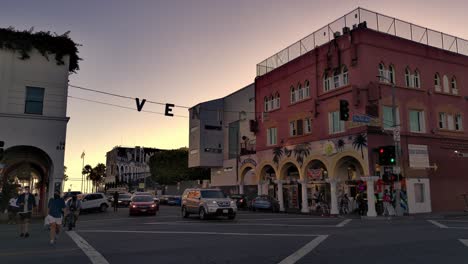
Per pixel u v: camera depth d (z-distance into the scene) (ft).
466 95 111.65
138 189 309.42
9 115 86.38
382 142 92.53
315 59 109.19
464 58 113.60
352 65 96.68
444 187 99.96
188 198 84.74
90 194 113.70
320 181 105.19
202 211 77.25
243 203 127.13
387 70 98.17
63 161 89.45
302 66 114.32
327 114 103.71
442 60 108.78
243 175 141.69
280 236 47.47
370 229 54.70
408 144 95.96
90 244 41.78
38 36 91.15
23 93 89.04
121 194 157.99
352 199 98.07
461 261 29.96
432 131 101.24
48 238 48.03
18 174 88.28
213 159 165.37
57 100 91.71
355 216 87.86
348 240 42.68
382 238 44.01
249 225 63.82
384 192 88.12
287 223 67.72
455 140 105.40
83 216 94.79
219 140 168.04
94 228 61.36
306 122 111.65
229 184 158.71
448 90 108.58
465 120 109.70
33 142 87.61
